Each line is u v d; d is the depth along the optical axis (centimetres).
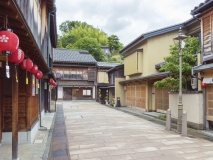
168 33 1875
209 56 1026
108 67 3966
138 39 1959
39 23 992
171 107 1290
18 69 777
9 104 765
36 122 960
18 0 455
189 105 1105
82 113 1812
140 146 760
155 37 1866
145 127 1140
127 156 649
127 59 2350
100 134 965
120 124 1241
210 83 971
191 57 1148
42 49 1110
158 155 657
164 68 1183
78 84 3797
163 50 1873
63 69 3744
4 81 761
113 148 737
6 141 757
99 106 2595
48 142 792
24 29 403
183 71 1130
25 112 781
